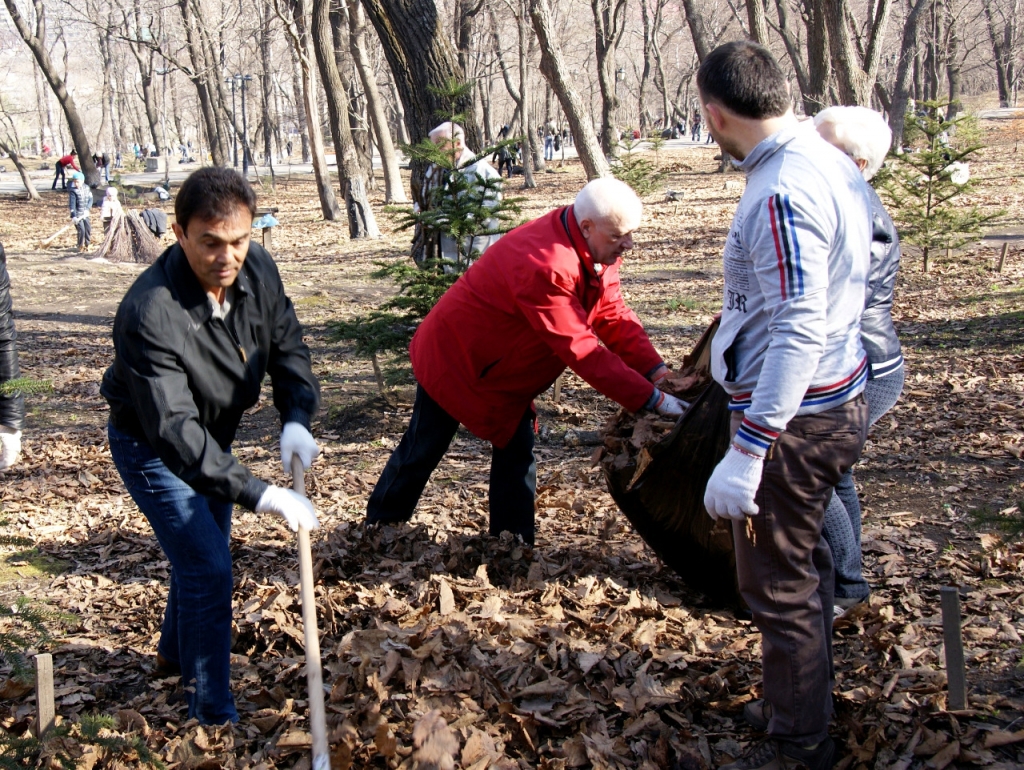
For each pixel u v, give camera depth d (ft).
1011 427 21.34
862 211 8.59
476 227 22.40
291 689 11.53
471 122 28.19
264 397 29.09
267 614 13.06
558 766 9.49
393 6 27.30
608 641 11.91
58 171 124.77
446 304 13.88
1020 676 10.89
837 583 12.76
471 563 14.43
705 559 12.52
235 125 155.22
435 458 14.97
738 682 10.99
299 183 135.64
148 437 9.73
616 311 13.84
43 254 65.51
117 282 54.34
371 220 68.33
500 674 11.09
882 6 58.08
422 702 10.41
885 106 115.14
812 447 8.51
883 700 10.40
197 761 9.84
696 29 94.94
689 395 13.30
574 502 17.74
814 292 7.98
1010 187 72.28
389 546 14.98
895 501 17.49
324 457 22.89
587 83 219.41
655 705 10.46
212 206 9.19
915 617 12.57
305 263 57.98
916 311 35.19
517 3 110.83
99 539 17.81
